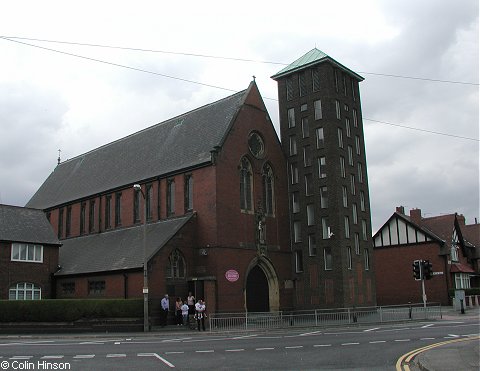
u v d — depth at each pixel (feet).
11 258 134.72
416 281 192.65
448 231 196.95
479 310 152.66
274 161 147.02
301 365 48.83
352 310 132.77
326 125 147.43
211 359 54.75
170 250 120.26
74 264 142.51
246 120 139.44
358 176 155.63
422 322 111.86
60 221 178.29
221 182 127.75
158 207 139.23
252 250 132.67
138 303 108.58
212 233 124.06
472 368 42.93
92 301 107.14
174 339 84.38
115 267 124.36
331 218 142.20
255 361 52.42
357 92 164.25
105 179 166.30
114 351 64.23
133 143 172.65
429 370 42.45
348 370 45.24
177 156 141.59
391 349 60.13
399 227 200.44
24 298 135.54
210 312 117.60
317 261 142.61
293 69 156.25
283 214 146.61
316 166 147.64
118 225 152.76
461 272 189.26
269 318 117.70
